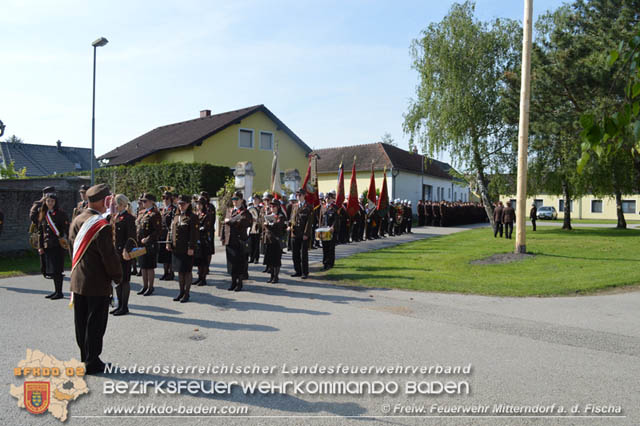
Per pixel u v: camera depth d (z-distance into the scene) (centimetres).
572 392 429
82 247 464
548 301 829
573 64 1759
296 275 1093
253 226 1322
